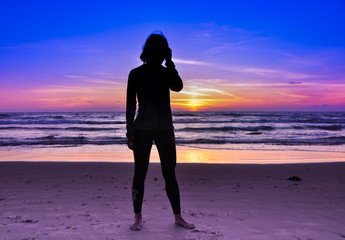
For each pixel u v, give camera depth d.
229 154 11.27
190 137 21.66
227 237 2.26
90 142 17.53
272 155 10.92
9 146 15.08
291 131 27.80
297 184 4.73
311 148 14.09
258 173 6.09
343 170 6.43
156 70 2.48
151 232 2.37
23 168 6.64
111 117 58.97
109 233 2.34
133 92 2.50
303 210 3.12
